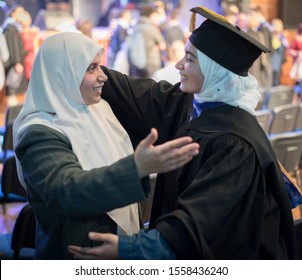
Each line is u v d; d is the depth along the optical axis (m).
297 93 9.79
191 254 1.59
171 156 1.53
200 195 1.62
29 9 10.66
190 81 1.79
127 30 9.74
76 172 1.66
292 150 4.02
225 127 1.71
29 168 1.72
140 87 2.13
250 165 1.67
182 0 11.58
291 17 13.10
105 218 1.83
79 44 1.84
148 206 2.50
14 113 4.70
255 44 1.72
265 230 1.71
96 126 1.87
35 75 1.85
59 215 1.78
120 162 1.60
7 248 2.75
